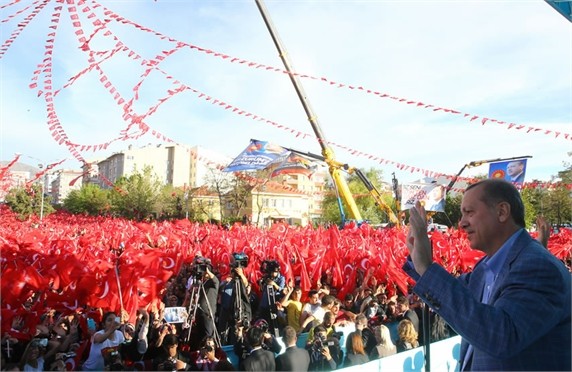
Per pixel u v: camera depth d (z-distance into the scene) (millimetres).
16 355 6727
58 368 6027
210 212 65250
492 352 1935
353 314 9000
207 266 8070
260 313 9062
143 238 18203
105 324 6797
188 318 7781
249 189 58750
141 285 8172
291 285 10047
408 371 6512
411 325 7371
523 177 19922
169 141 18875
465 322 1999
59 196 103438
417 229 2291
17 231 22844
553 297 2000
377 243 16422
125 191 61562
